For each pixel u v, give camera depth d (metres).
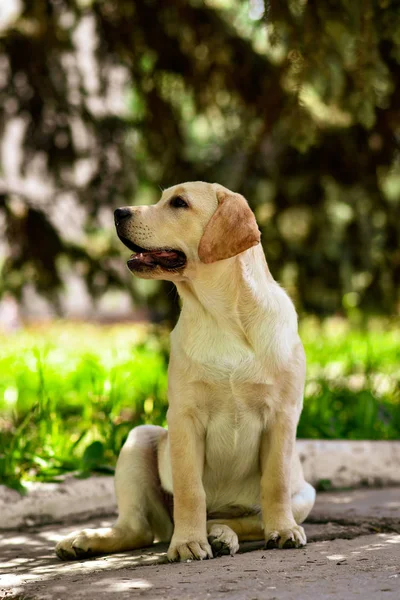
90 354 9.35
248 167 10.02
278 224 9.97
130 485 4.59
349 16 7.00
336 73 7.56
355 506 5.48
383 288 10.23
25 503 5.34
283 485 4.34
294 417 4.38
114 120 9.78
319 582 3.41
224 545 4.17
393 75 7.92
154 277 4.39
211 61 9.03
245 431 4.36
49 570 4.05
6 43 9.16
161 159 10.00
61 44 9.18
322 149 9.39
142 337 12.27
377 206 9.70
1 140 9.84
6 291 9.83
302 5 6.99
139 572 3.80
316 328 11.61
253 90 9.02
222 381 4.23
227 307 4.23
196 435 4.32
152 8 8.84
